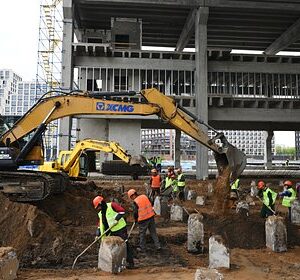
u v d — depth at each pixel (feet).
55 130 124.26
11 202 37.37
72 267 27.86
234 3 114.21
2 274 22.58
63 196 47.11
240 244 35.88
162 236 37.78
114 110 45.29
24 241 32.76
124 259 26.89
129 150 114.01
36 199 42.47
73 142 122.21
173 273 26.18
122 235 27.63
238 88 118.93
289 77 120.06
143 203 32.78
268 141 174.19
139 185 88.02
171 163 234.38
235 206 54.95
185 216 49.34
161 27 140.77
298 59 119.55
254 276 25.99
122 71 114.52
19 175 43.37
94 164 85.71
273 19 131.13
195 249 33.40
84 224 44.01
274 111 117.60
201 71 112.16
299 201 49.21
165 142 410.72
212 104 115.24
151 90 45.60
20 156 43.01
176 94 115.65
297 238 37.99
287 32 143.02
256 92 119.14
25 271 26.91
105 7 119.14
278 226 34.42
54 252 31.40
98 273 26.00
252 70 118.73
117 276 25.18
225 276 25.82
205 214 44.01
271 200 42.91
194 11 116.88
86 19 130.82
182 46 150.30
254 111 117.19
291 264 29.50
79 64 112.78
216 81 118.52
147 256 31.65
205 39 113.80
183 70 115.55
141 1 111.34
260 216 43.86
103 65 113.39
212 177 120.16
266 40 156.87
